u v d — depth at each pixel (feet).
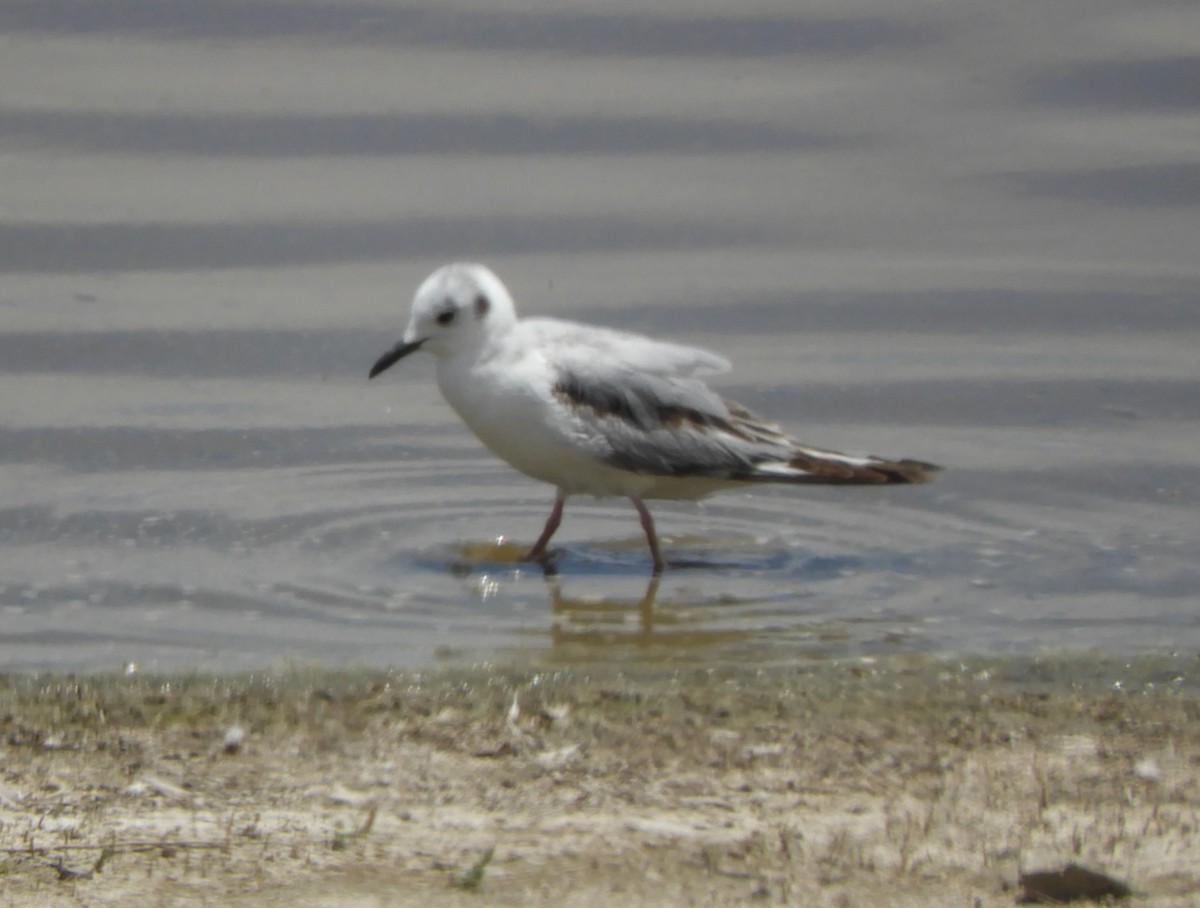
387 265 62.69
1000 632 41.22
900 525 48.14
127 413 53.26
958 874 27.94
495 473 51.03
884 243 64.59
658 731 34.32
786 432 52.85
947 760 33.12
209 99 71.36
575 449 45.06
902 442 52.47
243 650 39.32
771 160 68.90
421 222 64.85
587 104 71.92
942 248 64.23
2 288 60.44
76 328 58.13
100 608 41.55
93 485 48.78
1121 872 27.96
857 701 36.42
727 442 45.96
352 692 36.14
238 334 58.23
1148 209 66.03
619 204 66.23
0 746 32.76
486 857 27.78
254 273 62.08
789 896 27.07
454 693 36.24
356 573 44.11
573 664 38.68
